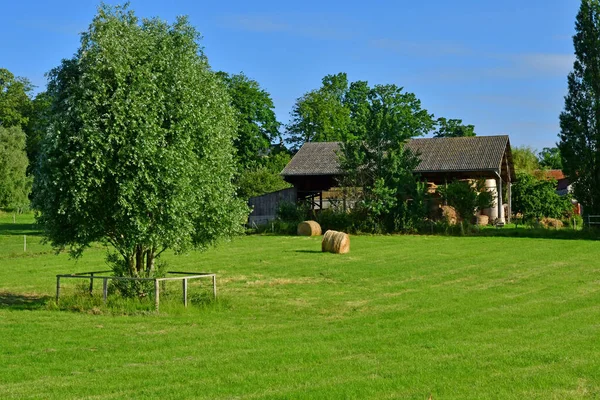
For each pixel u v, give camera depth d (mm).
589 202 47156
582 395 9062
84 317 16625
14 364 11578
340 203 50406
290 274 26031
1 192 73188
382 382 9859
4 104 81750
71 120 17281
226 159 19562
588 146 47094
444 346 12531
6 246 41281
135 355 12172
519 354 11641
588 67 47656
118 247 18734
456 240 41906
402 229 47281
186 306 17656
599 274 24641
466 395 9102
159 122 17625
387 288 21953
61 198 17438
